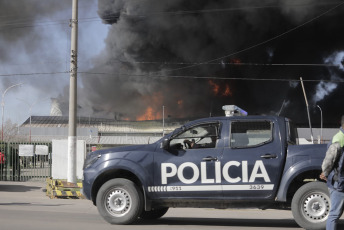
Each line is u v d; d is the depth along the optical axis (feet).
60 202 46.65
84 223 28.37
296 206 25.90
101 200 28.07
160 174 27.73
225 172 26.99
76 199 51.49
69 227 26.40
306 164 26.25
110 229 25.88
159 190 27.66
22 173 87.15
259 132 27.43
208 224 28.91
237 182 26.84
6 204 42.37
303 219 25.81
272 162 26.66
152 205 28.04
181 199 27.43
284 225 28.78
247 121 27.71
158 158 27.94
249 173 26.78
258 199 26.73
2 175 79.10
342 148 19.52
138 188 28.07
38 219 30.07
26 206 40.45
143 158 28.07
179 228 26.53
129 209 27.84
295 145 26.96
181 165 27.55
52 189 53.67
